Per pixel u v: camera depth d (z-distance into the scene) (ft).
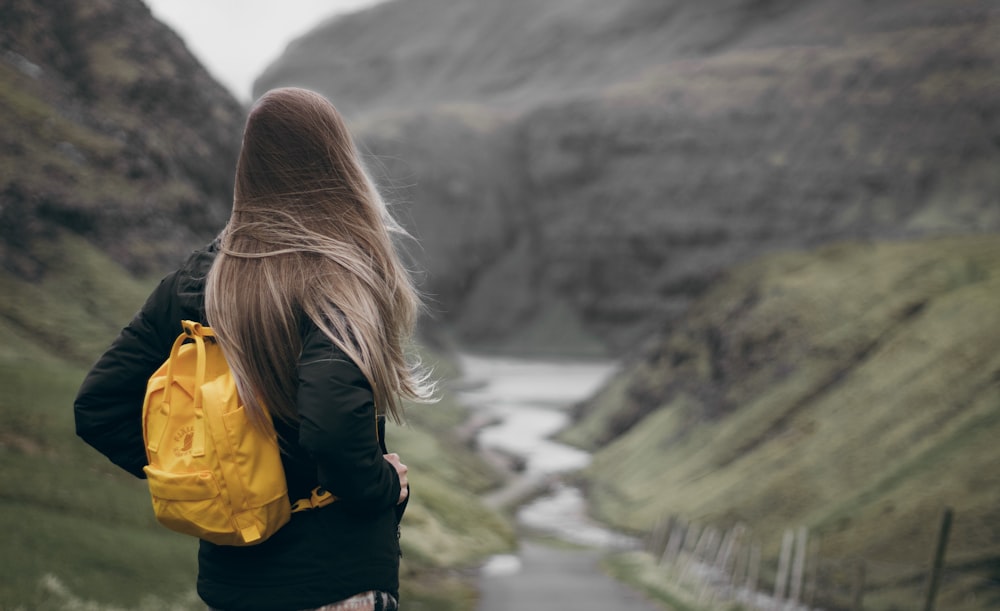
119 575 55.36
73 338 159.94
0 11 239.71
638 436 305.12
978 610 100.73
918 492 141.28
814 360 244.83
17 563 49.98
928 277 249.14
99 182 212.84
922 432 170.19
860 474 168.76
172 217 232.32
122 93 262.06
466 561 137.80
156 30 294.05
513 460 319.47
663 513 207.41
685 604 108.47
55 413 87.51
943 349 192.75
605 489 266.77
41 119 216.13
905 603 106.01
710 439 250.98
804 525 154.10
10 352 139.44
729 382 272.31
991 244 262.67
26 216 185.68
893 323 240.12
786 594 119.44
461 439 343.46
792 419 228.02
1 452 74.49
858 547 133.59
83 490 72.54
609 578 130.00
